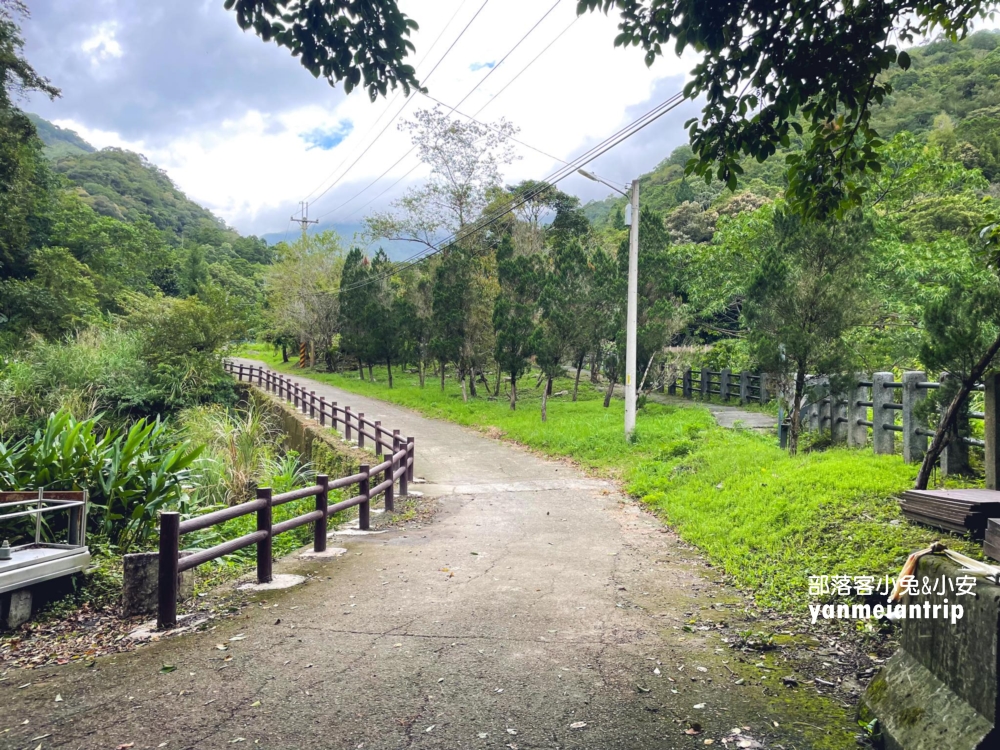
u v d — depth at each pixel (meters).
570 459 14.00
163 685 3.65
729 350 22.28
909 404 8.12
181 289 61.25
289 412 21.59
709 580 5.85
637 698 3.44
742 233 19.16
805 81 4.57
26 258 29.12
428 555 6.86
